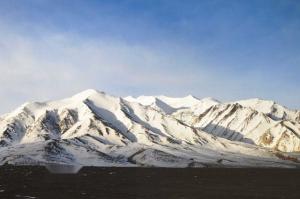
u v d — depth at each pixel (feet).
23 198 408.05
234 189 512.22
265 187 540.11
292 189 515.09
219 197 431.43
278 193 469.98
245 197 433.07
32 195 433.89
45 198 409.28
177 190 493.77
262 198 424.46
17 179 642.22
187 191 484.74
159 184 572.51
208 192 476.13
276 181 640.58
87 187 520.83
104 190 487.20
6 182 588.91
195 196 438.40
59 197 417.28
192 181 630.74
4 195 433.48
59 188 505.66
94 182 593.01
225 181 635.66
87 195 436.35
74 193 453.99
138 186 540.93
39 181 606.14
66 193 453.17
